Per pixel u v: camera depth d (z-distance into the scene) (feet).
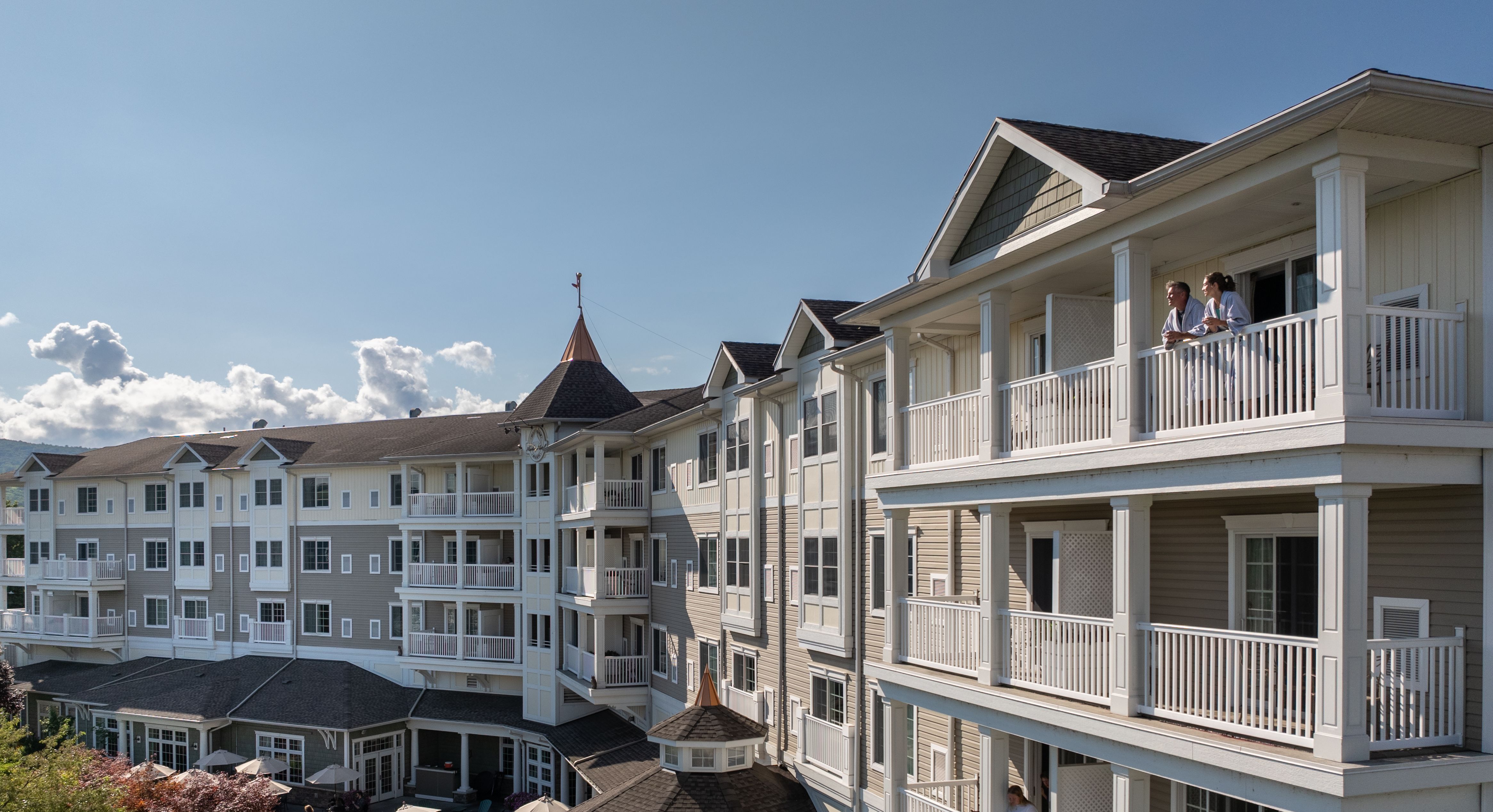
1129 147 42.27
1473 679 30.91
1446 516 32.19
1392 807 29.30
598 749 104.37
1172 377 36.86
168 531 165.68
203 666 150.61
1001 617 46.03
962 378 59.36
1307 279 37.96
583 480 117.29
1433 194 33.22
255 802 102.17
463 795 126.62
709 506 93.76
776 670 79.51
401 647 143.13
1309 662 30.60
